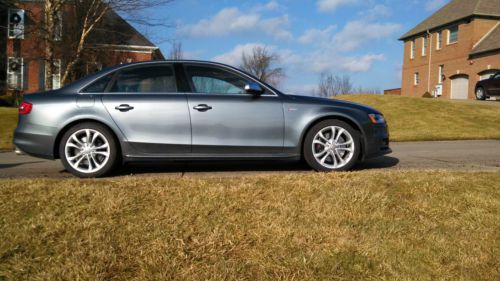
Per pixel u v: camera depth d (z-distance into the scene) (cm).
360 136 523
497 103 1983
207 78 515
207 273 253
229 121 499
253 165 600
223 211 331
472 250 287
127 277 249
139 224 308
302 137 510
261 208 340
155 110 494
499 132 1209
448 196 372
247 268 261
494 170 521
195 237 292
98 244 279
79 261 260
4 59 2266
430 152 799
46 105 492
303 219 322
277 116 505
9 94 2516
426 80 3556
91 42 1889
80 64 1923
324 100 527
